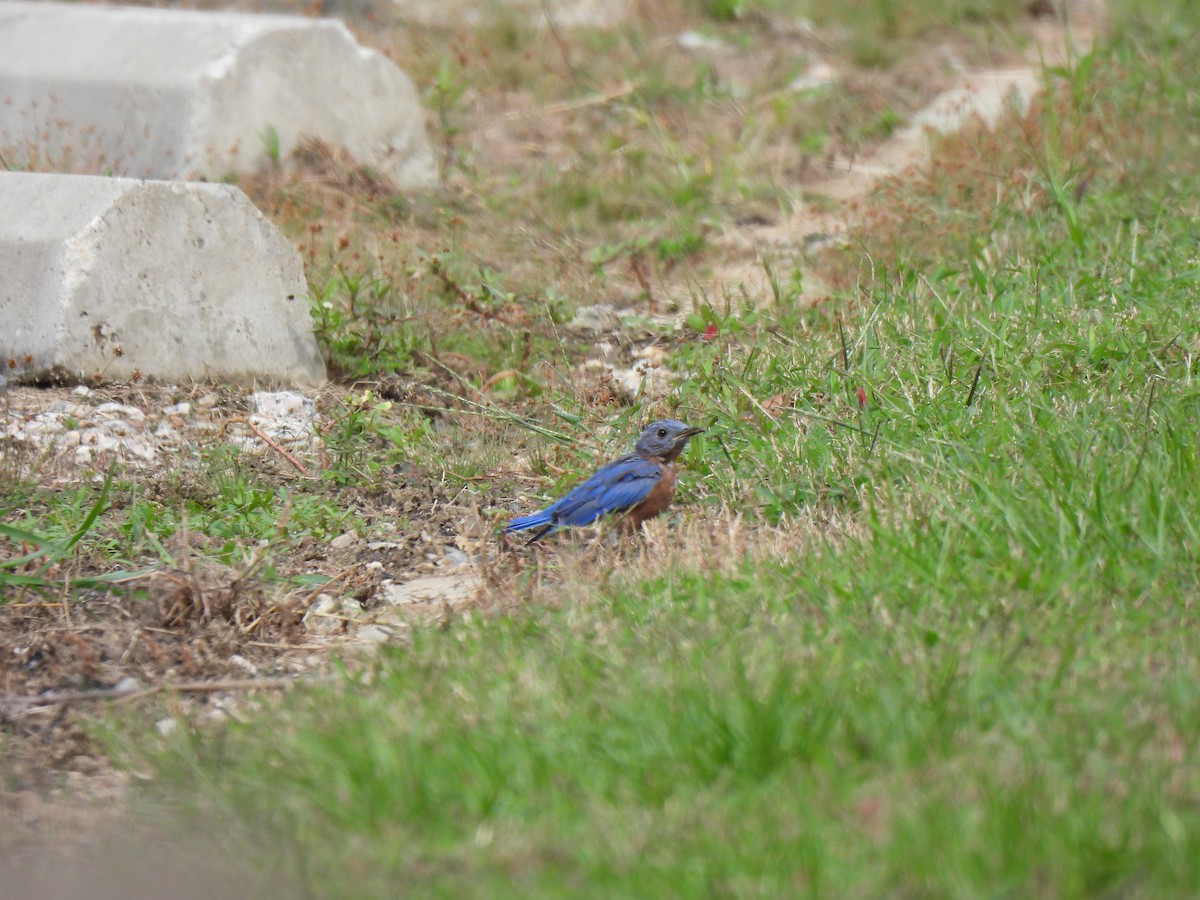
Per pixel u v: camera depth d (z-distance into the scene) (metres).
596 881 6.26
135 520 11.14
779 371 13.09
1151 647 7.93
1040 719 7.17
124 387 13.43
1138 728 7.06
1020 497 9.59
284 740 7.66
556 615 9.12
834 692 7.44
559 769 7.08
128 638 9.68
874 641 8.09
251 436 13.05
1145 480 9.45
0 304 13.36
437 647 8.79
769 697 7.31
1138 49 21.16
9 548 10.82
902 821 6.37
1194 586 8.58
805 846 6.24
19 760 8.24
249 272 14.07
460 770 7.04
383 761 7.12
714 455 11.95
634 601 9.16
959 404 11.63
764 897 6.06
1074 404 11.19
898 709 7.23
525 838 6.59
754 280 16.75
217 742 7.90
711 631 8.47
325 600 10.33
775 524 10.83
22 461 12.02
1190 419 10.69
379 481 12.34
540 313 15.50
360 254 16.33
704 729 7.16
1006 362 12.25
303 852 6.70
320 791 7.09
